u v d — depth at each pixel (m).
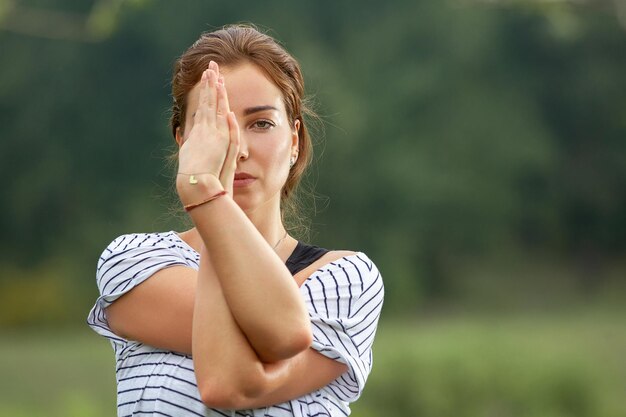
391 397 35.44
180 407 7.09
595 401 36.88
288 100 7.64
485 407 35.75
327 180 84.88
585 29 89.62
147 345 7.39
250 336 6.89
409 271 88.00
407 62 89.38
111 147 86.81
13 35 86.12
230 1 82.56
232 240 6.91
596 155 96.25
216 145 7.07
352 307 7.59
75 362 65.94
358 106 84.75
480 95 91.38
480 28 90.56
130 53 84.94
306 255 7.77
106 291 7.49
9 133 88.44
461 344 38.66
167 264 7.46
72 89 86.50
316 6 86.25
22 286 88.38
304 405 7.29
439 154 89.56
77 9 80.94
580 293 91.62
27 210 88.44
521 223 94.88
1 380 58.81
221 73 7.46
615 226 96.56
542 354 38.62
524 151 92.31
